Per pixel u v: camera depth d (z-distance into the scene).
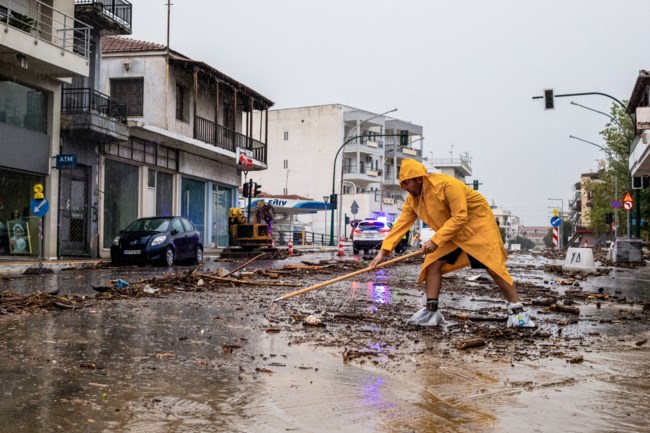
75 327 6.66
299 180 84.50
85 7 26.47
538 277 16.56
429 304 7.26
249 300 9.57
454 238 7.07
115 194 28.73
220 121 39.19
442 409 3.81
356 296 10.47
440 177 7.00
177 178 33.97
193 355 5.30
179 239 22.00
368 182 85.62
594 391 4.27
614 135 48.41
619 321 7.87
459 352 5.64
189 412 3.68
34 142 23.08
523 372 4.84
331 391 4.20
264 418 3.60
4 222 22.11
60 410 3.67
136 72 32.56
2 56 21.38
